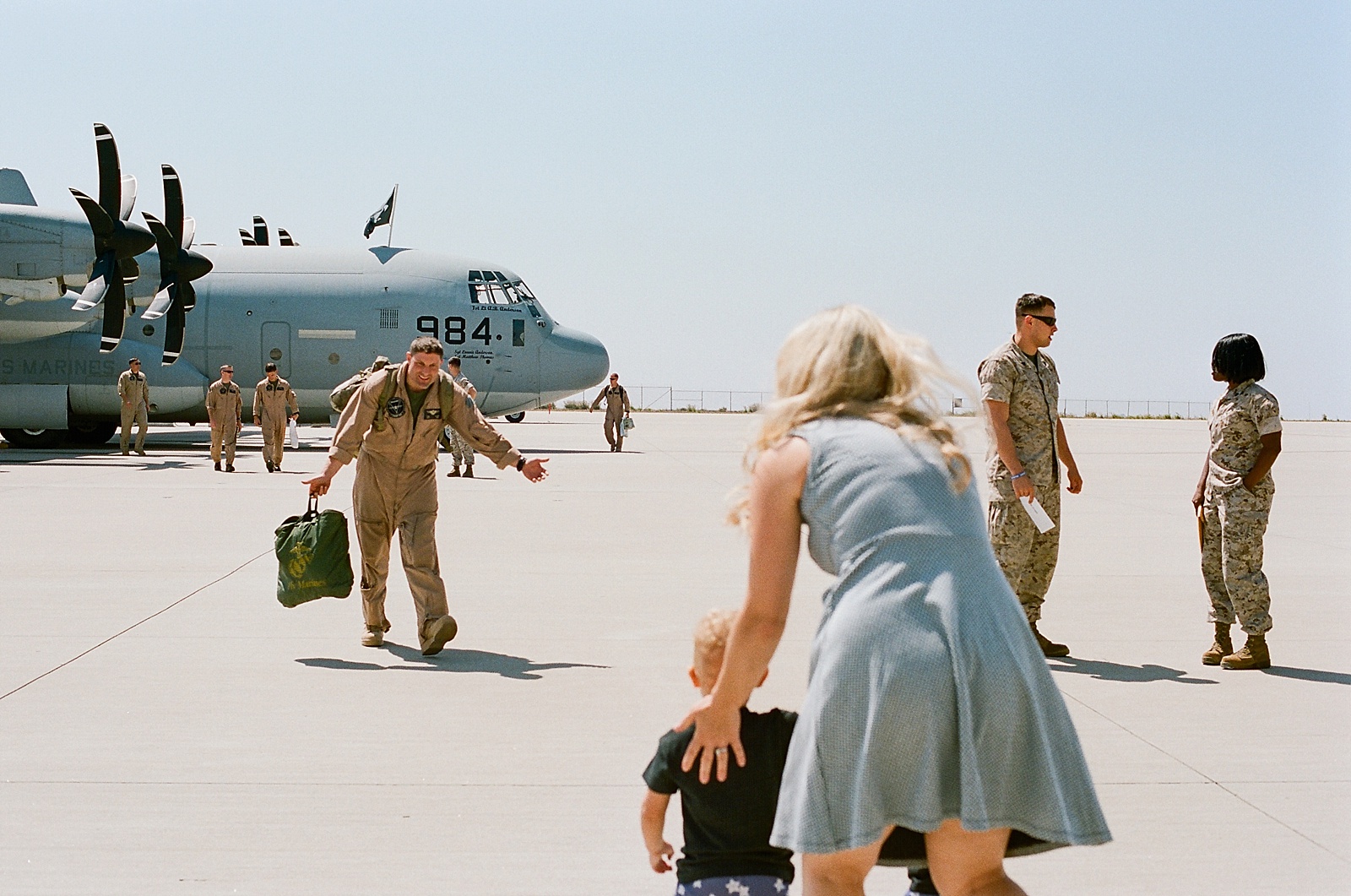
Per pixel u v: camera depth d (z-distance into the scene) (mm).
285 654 7133
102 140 22453
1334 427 56312
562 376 28656
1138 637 7785
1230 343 6832
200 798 4633
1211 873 3984
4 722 5613
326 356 27531
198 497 16328
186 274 24953
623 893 3809
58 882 3844
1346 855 4137
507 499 16531
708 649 3004
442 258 28516
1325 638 7742
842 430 2748
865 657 2592
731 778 2938
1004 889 2736
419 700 6102
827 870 2758
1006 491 7023
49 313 24234
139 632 7695
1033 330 7105
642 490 17969
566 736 5492
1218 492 6855
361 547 7297
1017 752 2633
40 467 21562
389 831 4316
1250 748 5320
